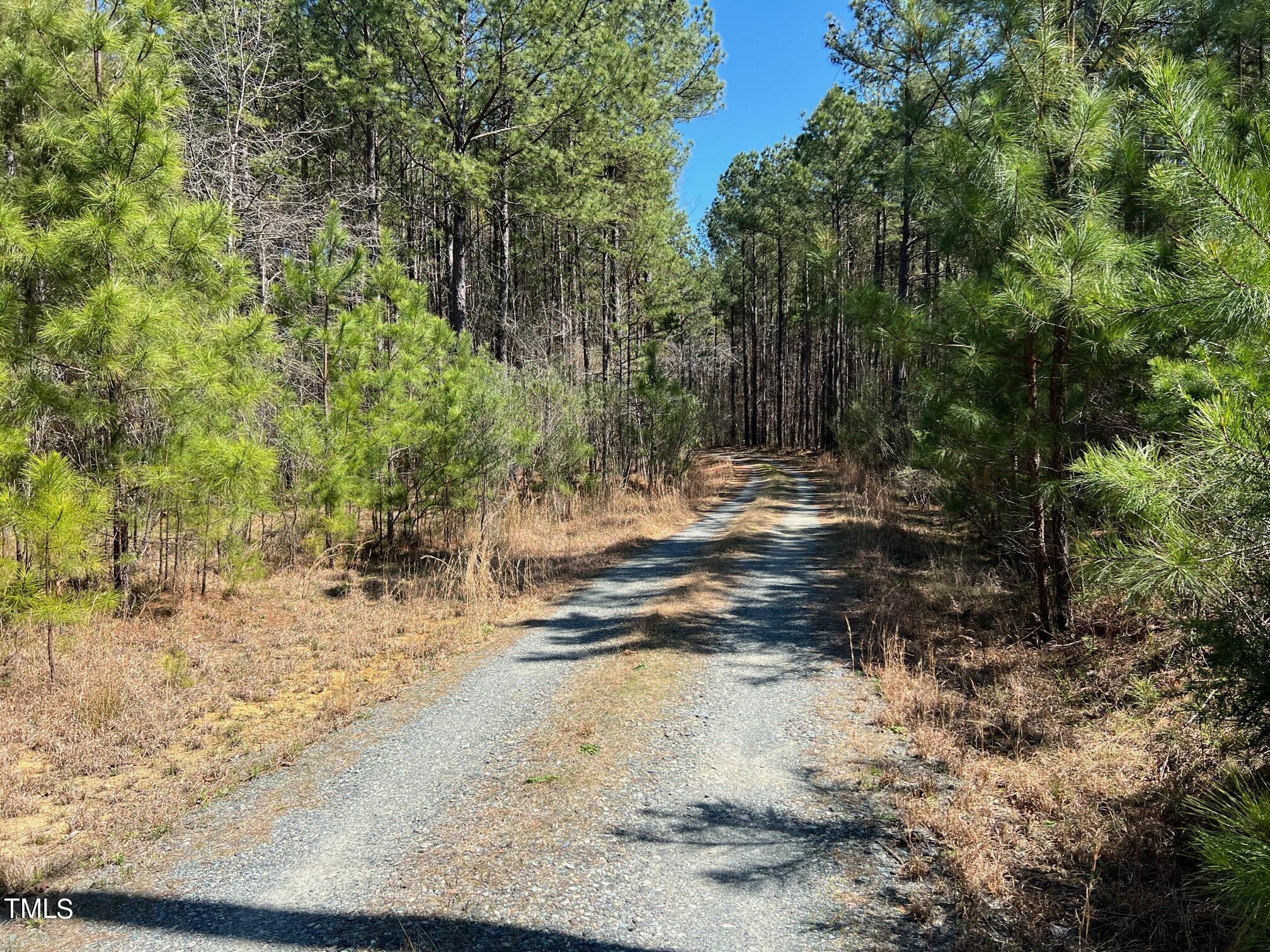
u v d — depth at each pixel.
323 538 12.25
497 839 4.57
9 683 6.70
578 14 16.73
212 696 7.01
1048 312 6.07
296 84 16.88
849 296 7.97
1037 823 4.59
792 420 52.56
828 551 14.16
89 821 4.84
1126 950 3.40
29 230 7.04
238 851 4.50
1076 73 7.00
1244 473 3.15
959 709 6.37
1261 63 8.32
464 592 10.89
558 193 18.45
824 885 4.06
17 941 3.66
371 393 13.38
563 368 19.20
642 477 24.38
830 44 17.75
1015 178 6.35
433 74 16.11
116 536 8.48
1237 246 3.17
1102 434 7.73
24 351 6.96
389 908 3.88
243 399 8.91
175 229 7.94
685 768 5.54
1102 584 4.40
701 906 3.88
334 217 12.59
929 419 8.34
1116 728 5.73
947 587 10.20
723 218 46.56
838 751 5.80
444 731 6.37
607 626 9.56
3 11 7.79
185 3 14.08
